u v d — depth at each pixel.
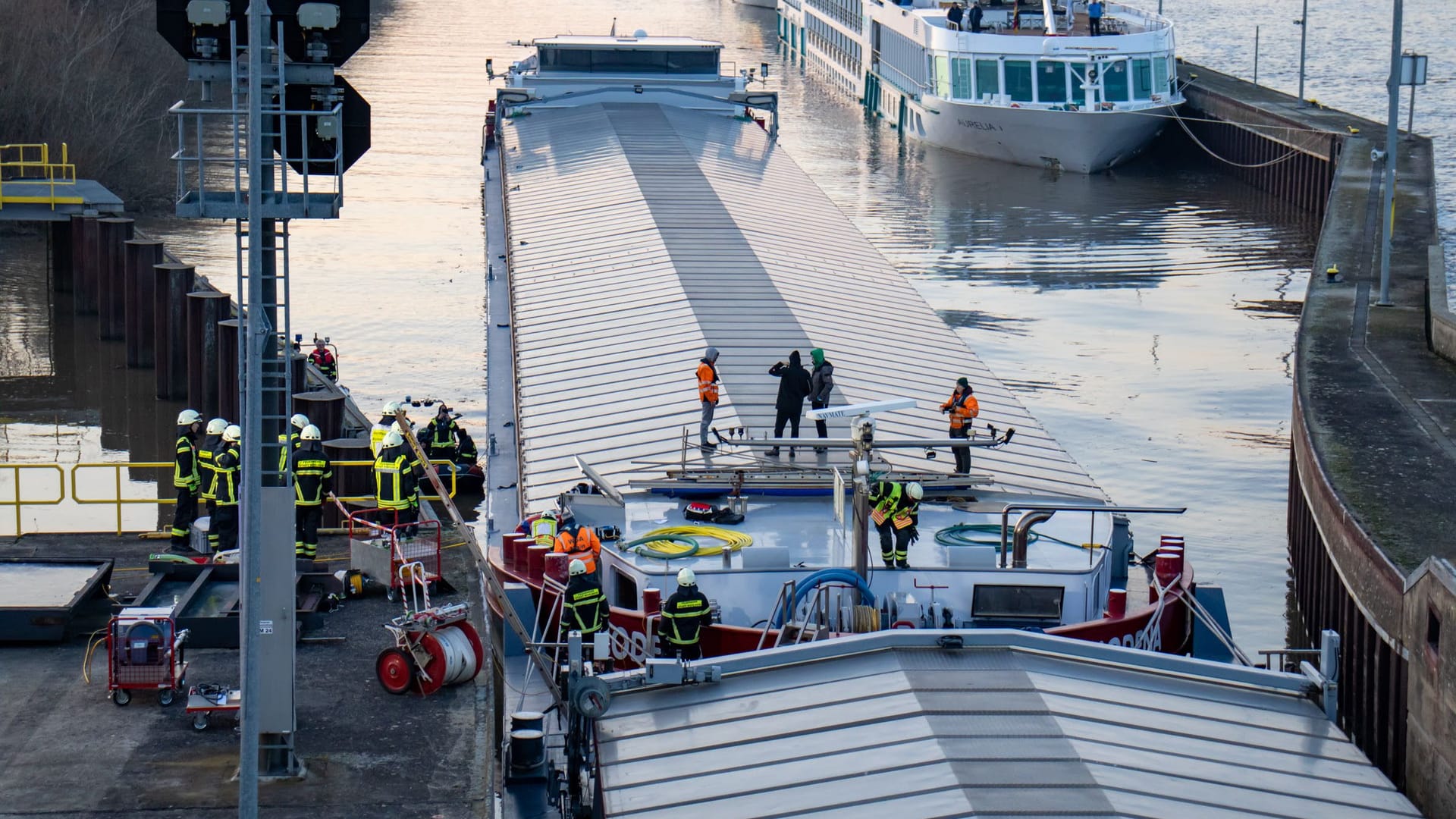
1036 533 48.00
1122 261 130.50
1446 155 181.25
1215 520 73.31
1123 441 83.94
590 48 131.25
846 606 42.97
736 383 61.78
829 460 52.69
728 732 33.53
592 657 41.16
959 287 120.88
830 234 94.00
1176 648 46.88
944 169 171.88
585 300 75.38
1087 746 32.06
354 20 33.72
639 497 50.59
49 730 36.69
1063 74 168.50
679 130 119.50
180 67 170.25
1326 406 68.38
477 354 97.44
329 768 35.44
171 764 35.28
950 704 33.66
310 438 46.44
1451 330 75.88
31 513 74.00
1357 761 32.84
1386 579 47.41
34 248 130.00
